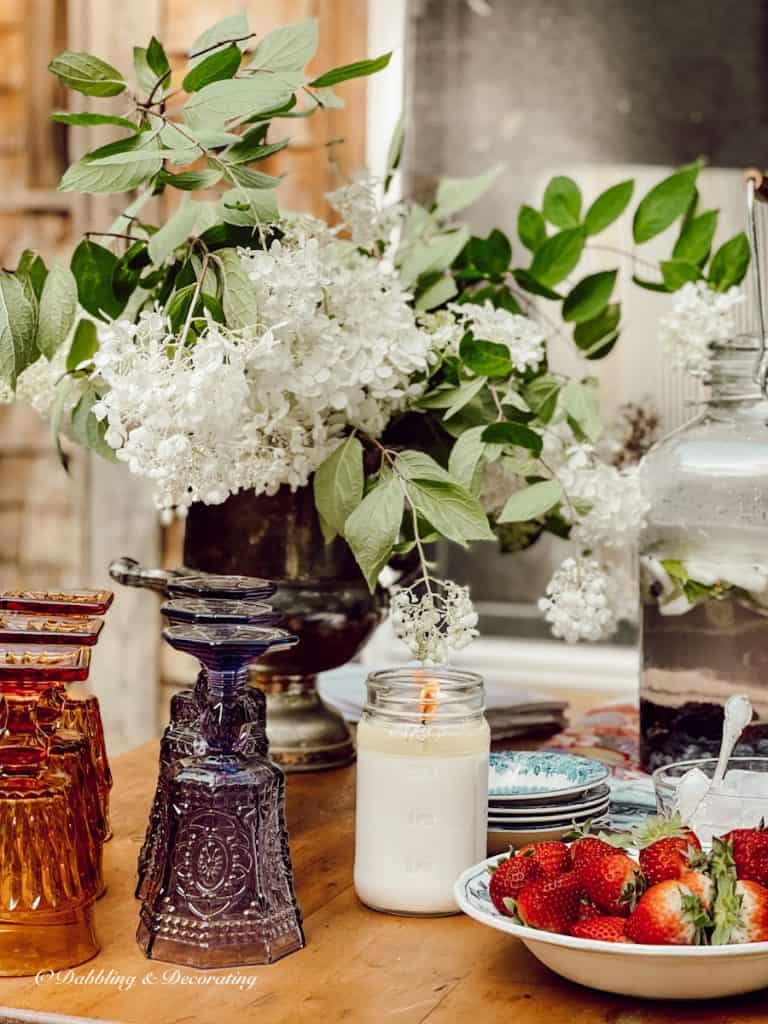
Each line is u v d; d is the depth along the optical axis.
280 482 1.37
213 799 0.97
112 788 1.42
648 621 1.39
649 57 2.23
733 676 1.33
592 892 0.92
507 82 2.29
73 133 2.37
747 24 2.19
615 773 1.41
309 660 1.44
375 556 1.16
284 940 0.98
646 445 1.98
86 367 1.29
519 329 1.32
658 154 2.24
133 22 2.29
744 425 1.34
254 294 1.10
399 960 0.98
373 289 1.24
